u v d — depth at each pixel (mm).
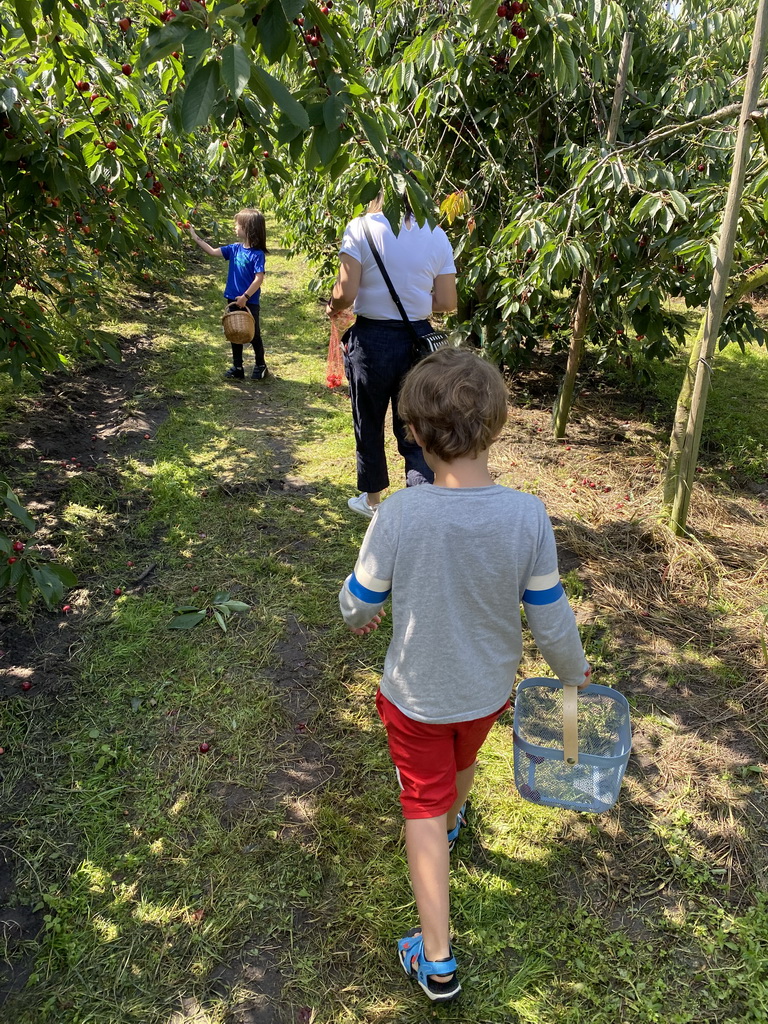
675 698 2516
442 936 1479
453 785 1520
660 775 2205
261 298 7871
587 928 1763
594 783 1680
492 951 1715
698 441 3213
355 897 1834
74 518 3469
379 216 2648
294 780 2168
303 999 1616
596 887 1867
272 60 1512
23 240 3023
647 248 3922
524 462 4320
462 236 4352
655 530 3402
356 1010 1597
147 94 3773
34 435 4207
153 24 1724
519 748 1693
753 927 1756
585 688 1773
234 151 3176
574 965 1682
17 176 2539
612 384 5766
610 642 2787
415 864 1479
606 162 3336
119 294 7066
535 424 4934
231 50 1264
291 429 4652
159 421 4691
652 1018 1575
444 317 5301
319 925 1769
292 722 2379
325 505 3701
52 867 1888
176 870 1890
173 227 2881
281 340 6547
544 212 3627
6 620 2768
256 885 1856
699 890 1856
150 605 2908
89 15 2400
